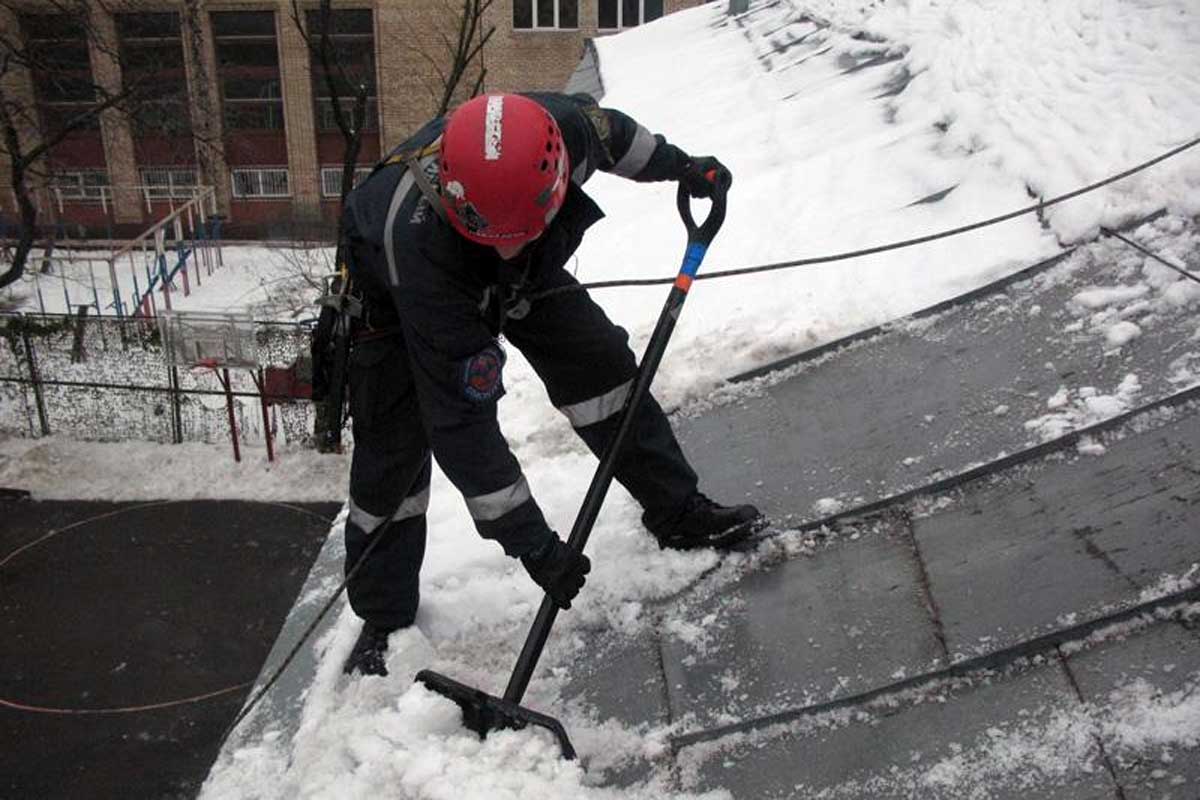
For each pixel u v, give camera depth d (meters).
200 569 9.48
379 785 2.20
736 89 7.24
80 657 8.37
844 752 2.03
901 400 3.02
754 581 2.61
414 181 2.17
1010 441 2.66
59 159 24.19
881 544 2.54
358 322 2.50
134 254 23.70
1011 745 1.90
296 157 24.75
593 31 24.06
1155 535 2.20
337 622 2.85
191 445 11.34
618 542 2.90
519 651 2.65
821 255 3.88
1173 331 2.81
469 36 12.14
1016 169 3.73
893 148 4.49
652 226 4.82
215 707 7.85
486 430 2.26
